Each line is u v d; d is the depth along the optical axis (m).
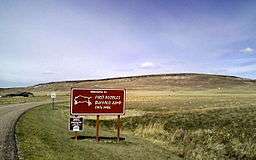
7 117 32.44
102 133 31.22
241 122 34.75
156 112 46.34
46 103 72.19
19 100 85.75
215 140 27.98
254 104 49.22
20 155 14.84
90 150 20.52
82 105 25.27
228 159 23.84
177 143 28.36
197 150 25.61
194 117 39.75
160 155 22.78
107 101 25.81
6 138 19.06
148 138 31.25
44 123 31.09
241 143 26.72
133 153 21.88
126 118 43.00
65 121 39.28
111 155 20.09
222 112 41.22
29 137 20.03
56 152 17.11
